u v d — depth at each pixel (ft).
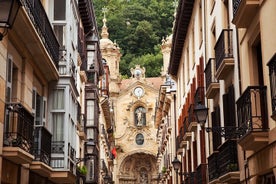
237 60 52.60
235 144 52.13
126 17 368.07
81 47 92.43
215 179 58.95
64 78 66.95
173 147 142.61
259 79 45.75
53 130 65.57
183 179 107.65
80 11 91.86
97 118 118.42
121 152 279.28
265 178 43.93
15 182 48.78
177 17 102.83
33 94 58.29
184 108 107.96
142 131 281.74
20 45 50.78
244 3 41.60
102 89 162.40
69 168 67.82
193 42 95.71
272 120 38.47
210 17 71.77
